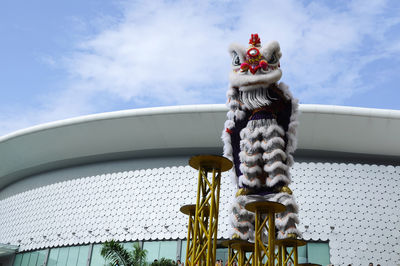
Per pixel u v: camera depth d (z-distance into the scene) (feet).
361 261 63.57
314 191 69.05
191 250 23.85
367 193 68.90
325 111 68.18
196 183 73.56
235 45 26.37
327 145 71.67
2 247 80.84
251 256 27.58
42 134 80.53
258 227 23.48
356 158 74.18
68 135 79.36
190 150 77.71
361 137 69.77
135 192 76.33
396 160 73.87
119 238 72.59
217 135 73.31
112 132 76.89
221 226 67.77
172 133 74.84
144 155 80.69
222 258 65.67
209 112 71.00
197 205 23.11
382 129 68.39
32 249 81.00
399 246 64.54
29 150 84.43
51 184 86.94
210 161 23.57
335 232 65.72
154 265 51.52
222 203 69.72
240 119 26.27
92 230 75.66
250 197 25.05
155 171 77.15
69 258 75.56
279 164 24.41
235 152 26.63
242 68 25.72
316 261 64.28
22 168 90.02
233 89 26.53
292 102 25.89
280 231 25.00
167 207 72.69
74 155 82.84
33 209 86.48
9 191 96.73
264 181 25.21
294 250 26.18
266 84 25.39
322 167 71.26
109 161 83.10
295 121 25.61
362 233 65.62
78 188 82.28
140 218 73.20
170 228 70.59
